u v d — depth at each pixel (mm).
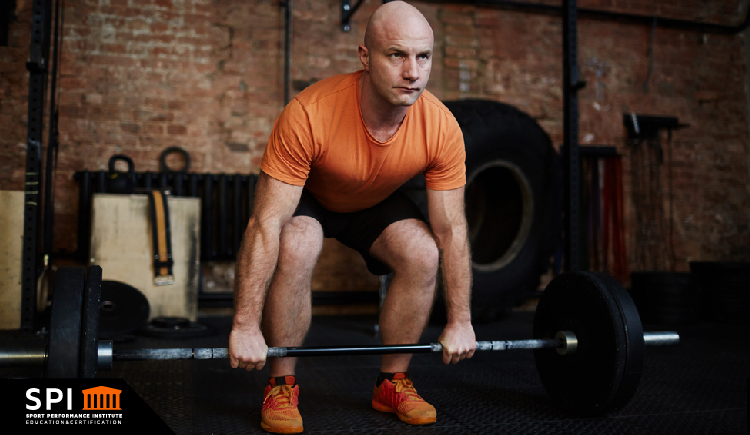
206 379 2033
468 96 4395
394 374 1625
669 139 4738
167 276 3328
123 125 3863
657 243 4641
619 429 1502
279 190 1317
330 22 4242
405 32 1159
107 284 2984
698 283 3971
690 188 4758
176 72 3975
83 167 3779
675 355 2660
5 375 1931
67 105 3781
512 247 3650
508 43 4484
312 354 1328
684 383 2070
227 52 4066
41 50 2857
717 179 4836
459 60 4387
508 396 1850
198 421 1519
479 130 3416
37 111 2908
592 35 4648
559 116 4543
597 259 4480
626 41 4723
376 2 4336
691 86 4852
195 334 2980
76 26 3824
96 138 3812
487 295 3492
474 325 3543
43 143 3719
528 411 1668
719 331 3523
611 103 4660
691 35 4879
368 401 1770
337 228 1631
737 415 1649
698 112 4848
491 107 3600
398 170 1423
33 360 1222
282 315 1433
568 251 2951
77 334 1169
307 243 1433
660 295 3848
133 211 3324
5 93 3701
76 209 3740
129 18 3912
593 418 1605
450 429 1483
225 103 4047
